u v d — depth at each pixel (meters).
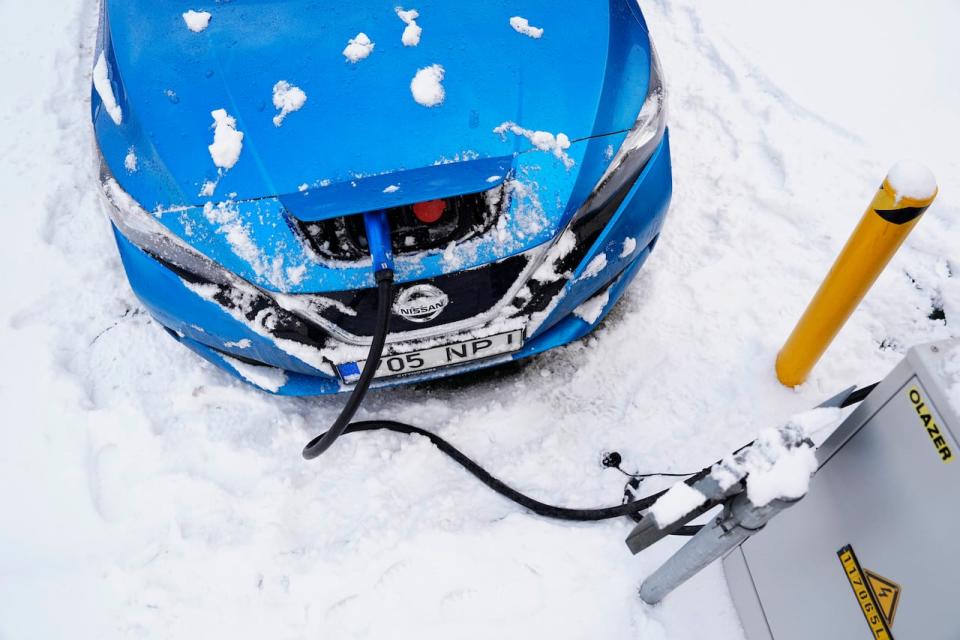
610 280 1.95
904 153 2.68
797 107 2.86
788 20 3.16
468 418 2.20
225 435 2.20
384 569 1.91
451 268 1.67
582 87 1.80
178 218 1.70
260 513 2.04
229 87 1.83
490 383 2.27
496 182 1.64
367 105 1.75
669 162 2.01
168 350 2.41
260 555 1.96
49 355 2.41
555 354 2.31
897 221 1.50
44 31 3.51
